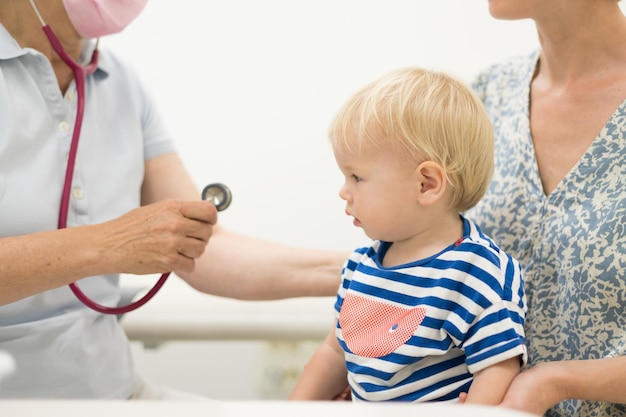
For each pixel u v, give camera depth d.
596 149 1.21
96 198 1.37
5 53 1.27
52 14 1.31
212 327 1.82
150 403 0.73
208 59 1.94
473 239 1.11
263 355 2.13
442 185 1.10
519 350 1.03
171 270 1.21
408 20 1.91
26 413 0.71
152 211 1.20
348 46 1.92
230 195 1.24
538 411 1.02
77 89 1.35
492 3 1.24
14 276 1.14
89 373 1.35
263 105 1.94
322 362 1.28
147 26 1.93
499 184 1.32
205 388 2.15
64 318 1.32
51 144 1.31
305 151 1.95
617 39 1.25
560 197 1.24
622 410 1.19
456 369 1.08
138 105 1.51
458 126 1.11
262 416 0.69
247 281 1.55
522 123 1.32
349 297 1.16
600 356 1.17
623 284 1.15
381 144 1.11
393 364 1.08
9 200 1.24
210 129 1.96
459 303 1.06
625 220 1.15
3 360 0.86
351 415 0.69
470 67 1.92
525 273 1.26
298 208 1.96
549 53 1.31
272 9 1.91
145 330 1.82
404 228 1.13
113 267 1.18
